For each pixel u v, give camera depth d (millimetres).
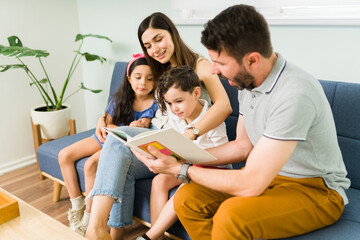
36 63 2535
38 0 2457
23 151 2609
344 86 1483
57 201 2094
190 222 1239
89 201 1638
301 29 1722
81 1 2654
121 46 2516
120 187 1404
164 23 1578
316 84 1056
